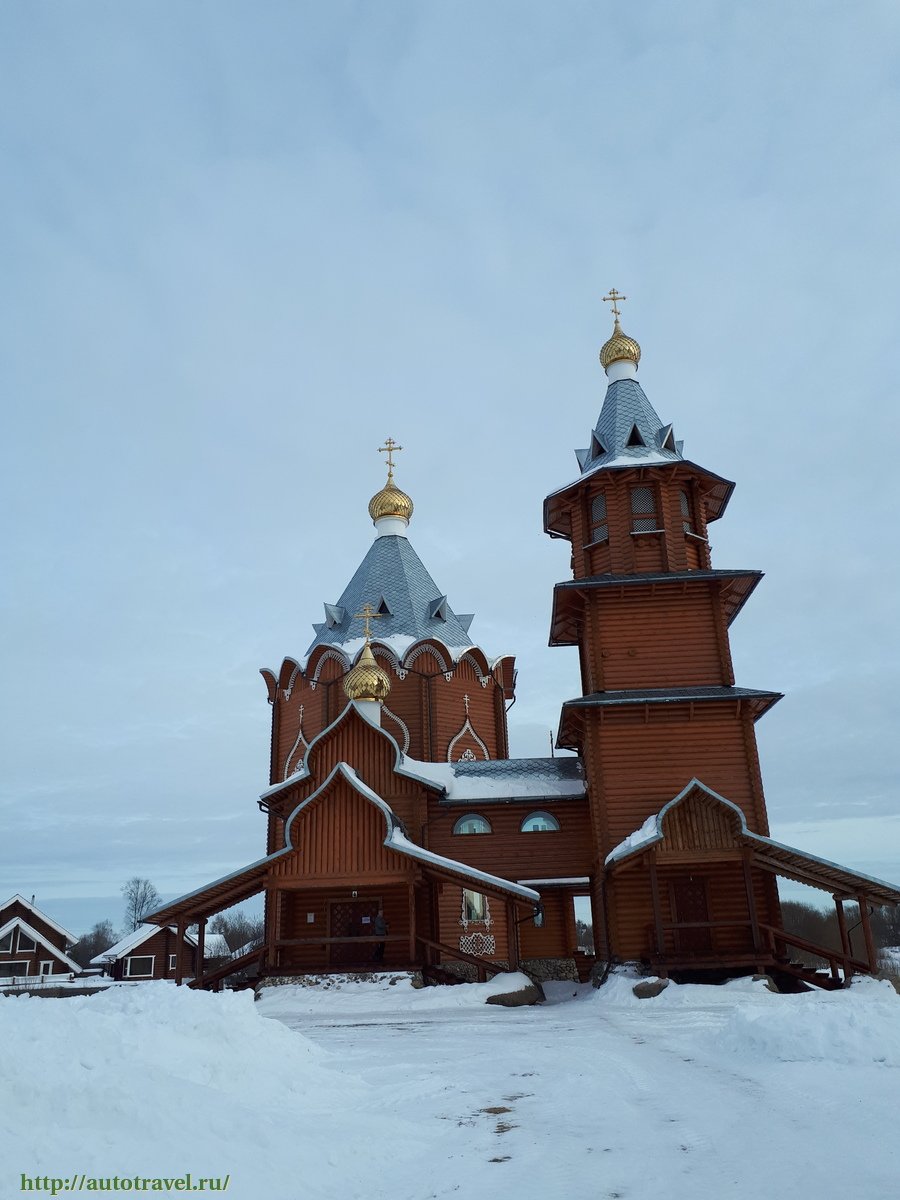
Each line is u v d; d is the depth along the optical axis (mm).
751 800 30031
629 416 37375
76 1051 9250
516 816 34375
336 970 27672
